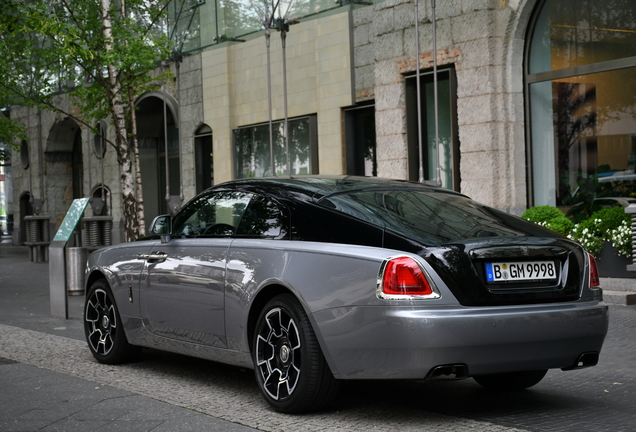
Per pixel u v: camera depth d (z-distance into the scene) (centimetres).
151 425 455
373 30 1575
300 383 462
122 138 1510
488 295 434
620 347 712
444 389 552
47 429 454
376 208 484
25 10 1250
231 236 542
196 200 597
